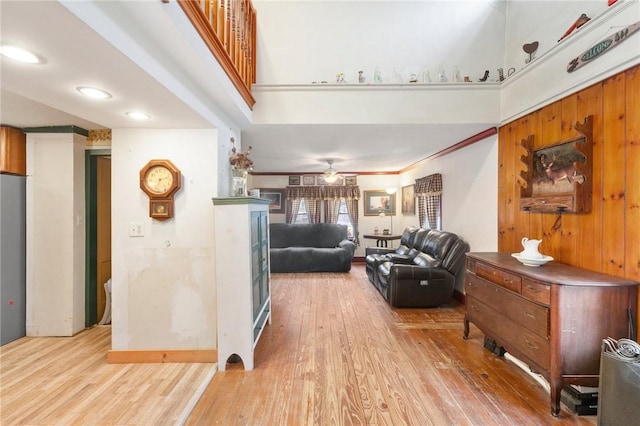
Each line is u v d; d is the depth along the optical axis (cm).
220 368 234
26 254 291
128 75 146
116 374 228
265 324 324
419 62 326
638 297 177
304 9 322
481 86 304
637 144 177
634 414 148
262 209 303
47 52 123
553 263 232
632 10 176
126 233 245
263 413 185
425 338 291
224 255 236
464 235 394
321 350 267
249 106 288
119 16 123
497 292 235
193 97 198
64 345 275
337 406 191
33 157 291
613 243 190
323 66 324
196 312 247
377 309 376
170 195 240
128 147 244
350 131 332
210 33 174
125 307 246
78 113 207
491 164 332
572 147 216
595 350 177
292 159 538
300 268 590
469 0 324
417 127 317
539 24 271
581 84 211
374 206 717
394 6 325
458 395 202
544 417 181
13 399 197
